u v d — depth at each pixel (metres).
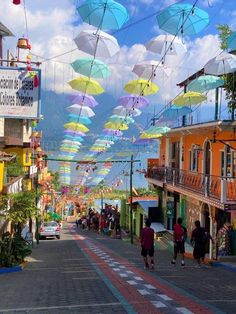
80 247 29.72
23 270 17.17
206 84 18.23
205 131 25.00
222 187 20.28
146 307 9.27
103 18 10.72
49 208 66.31
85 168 38.69
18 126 28.06
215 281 13.80
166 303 9.72
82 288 12.02
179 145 31.75
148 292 11.18
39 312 9.02
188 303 9.75
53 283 13.13
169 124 26.00
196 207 26.89
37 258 21.95
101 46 11.70
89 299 10.34
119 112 21.86
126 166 50.50
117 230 46.03
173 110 24.36
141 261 19.95
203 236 18.23
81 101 20.02
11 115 15.49
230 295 11.16
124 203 52.97
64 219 90.69
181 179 28.61
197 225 18.39
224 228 21.39
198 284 12.98
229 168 22.97
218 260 19.58
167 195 33.78
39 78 15.55
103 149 32.28
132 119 23.44
